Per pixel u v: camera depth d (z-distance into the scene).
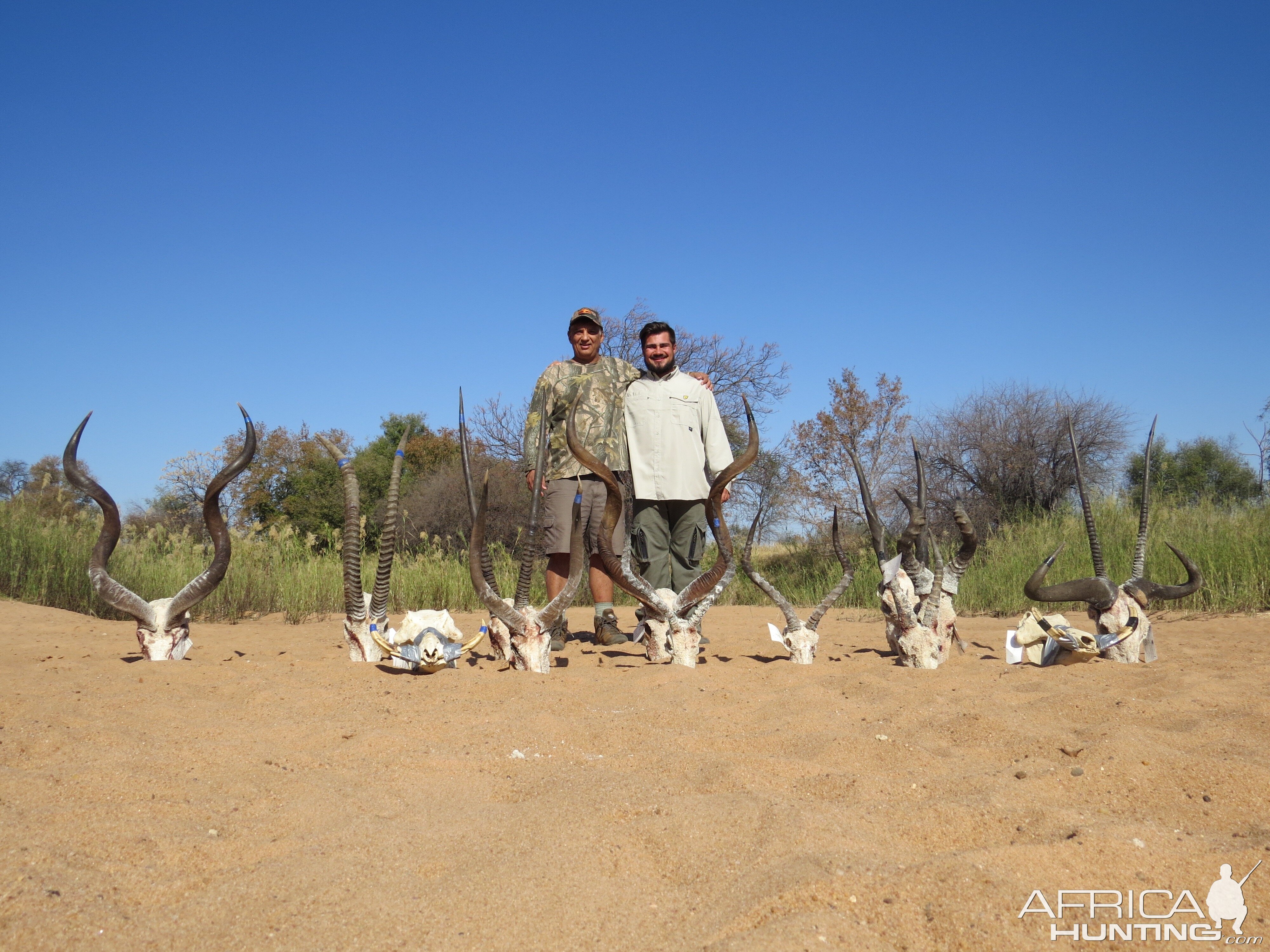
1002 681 4.81
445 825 2.48
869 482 20.72
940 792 2.77
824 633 8.12
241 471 5.44
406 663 5.05
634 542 6.78
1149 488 5.90
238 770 2.96
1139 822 2.45
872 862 2.15
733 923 1.86
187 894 2.02
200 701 4.11
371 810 2.62
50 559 9.80
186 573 10.45
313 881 2.07
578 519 5.18
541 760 3.21
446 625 5.29
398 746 3.29
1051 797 2.71
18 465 35.88
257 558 11.62
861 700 4.35
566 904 1.99
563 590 5.18
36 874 2.03
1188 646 6.50
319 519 26.98
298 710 3.99
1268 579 9.09
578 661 5.98
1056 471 20.33
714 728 3.74
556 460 6.89
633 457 6.73
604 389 6.98
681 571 6.80
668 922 1.93
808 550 20.23
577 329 7.09
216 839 2.31
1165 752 3.03
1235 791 2.70
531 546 5.21
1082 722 3.77
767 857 2.18
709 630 8.53
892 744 3.34
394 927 1.88
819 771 3.03
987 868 2.09
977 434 20.83
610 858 2.23
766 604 13.35
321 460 28.80
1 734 3.27
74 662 5.49
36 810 2.47
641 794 2.71
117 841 2.26
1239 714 3.70
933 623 5.42
